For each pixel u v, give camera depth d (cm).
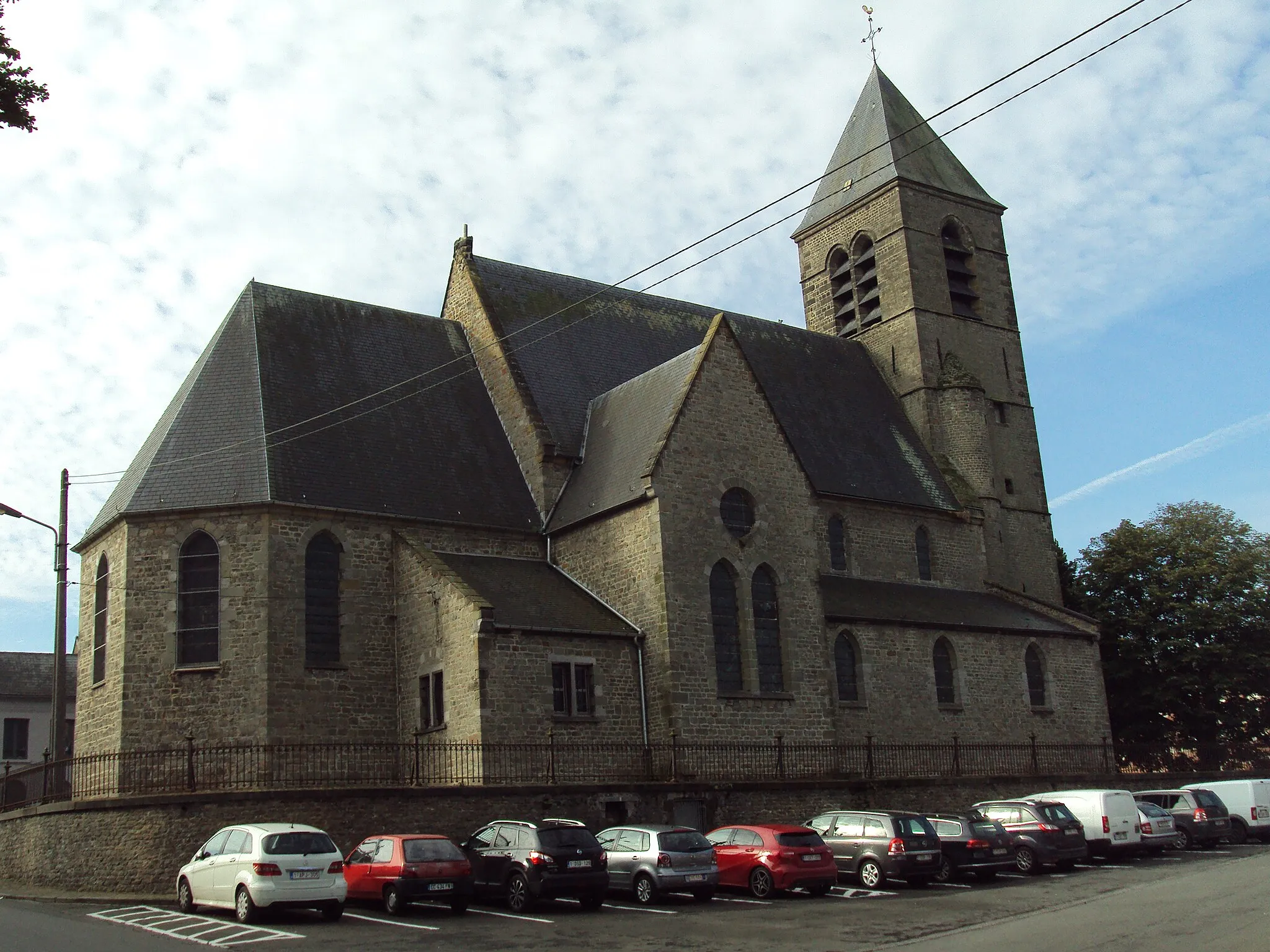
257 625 3616
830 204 6569
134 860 2917
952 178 6444
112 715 3609
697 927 2383
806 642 4128
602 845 2811
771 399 5356
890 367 6056
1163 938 2008
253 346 4184
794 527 4216
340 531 3866
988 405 6050
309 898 2466
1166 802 4031
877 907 2655
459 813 3122
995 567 5588
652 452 3966
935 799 4100
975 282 6309
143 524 3712
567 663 3688
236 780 3459
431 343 4750
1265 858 3488
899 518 5234
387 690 3822
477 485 4300
